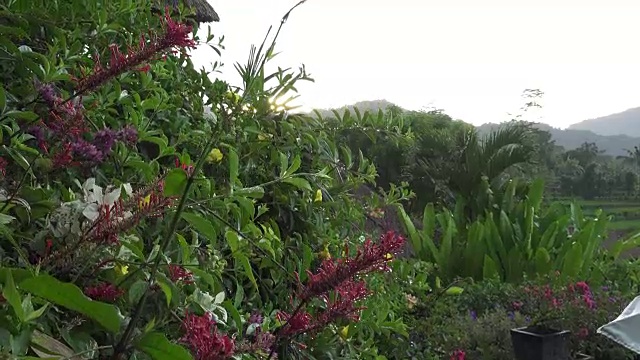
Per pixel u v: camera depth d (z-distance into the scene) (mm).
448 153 14258
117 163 1848
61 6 2201
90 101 1850
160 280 1218
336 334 2324
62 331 1134
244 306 2205
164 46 1253
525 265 9414
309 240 2736
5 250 1414
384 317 2676
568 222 10500
